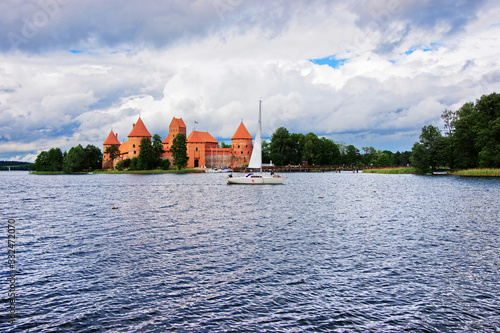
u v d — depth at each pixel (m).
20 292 13.50
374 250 18.66
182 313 11.84
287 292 13.33
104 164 170.25
